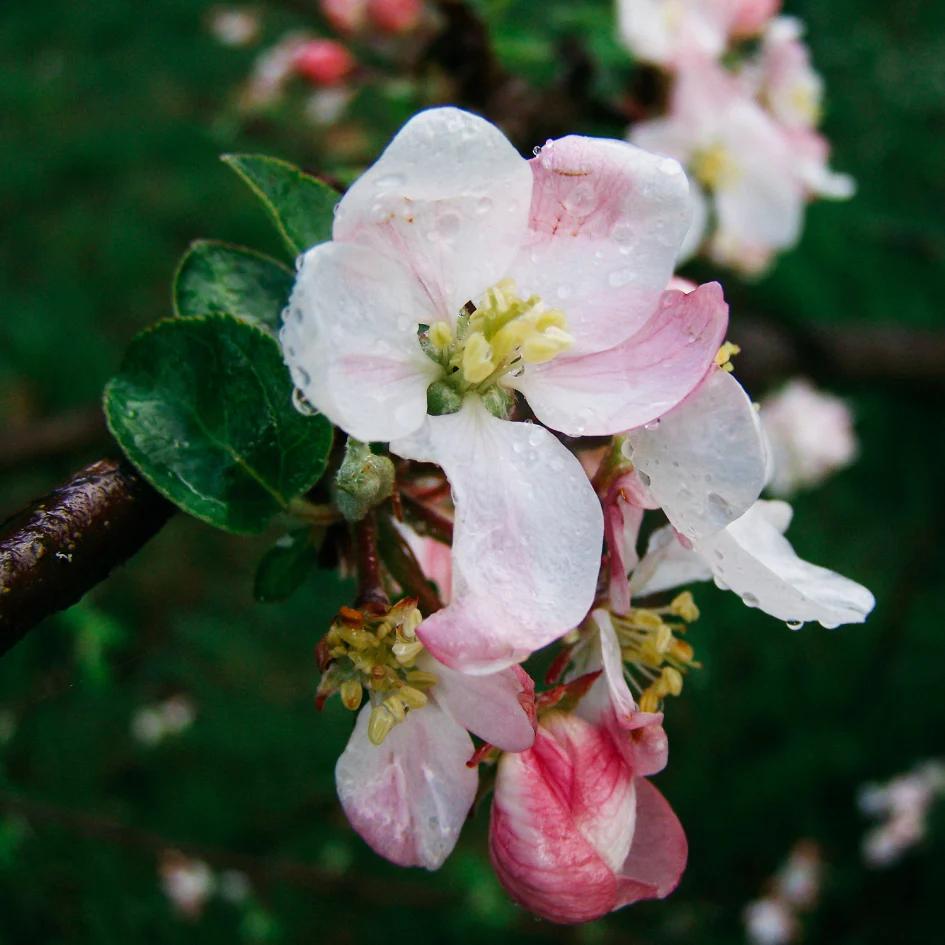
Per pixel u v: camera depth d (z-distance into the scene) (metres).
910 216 0.61
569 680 0.16
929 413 0.58
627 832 0.15
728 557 0.15
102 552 0.15
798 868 0.47
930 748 0.50
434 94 0.28
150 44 0.79
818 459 0.42
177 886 0.44
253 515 0.15
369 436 0.14
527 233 0.15
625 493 0.15
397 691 0.15
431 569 0.17
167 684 0.53
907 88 0.61
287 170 0.17
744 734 0.52
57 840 0.45
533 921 0.46
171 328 0.15
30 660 0.48
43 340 0.63
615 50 0.28
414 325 0.15
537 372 0.15
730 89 0.27
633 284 0.15
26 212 0.69
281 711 0.53
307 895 0.49
